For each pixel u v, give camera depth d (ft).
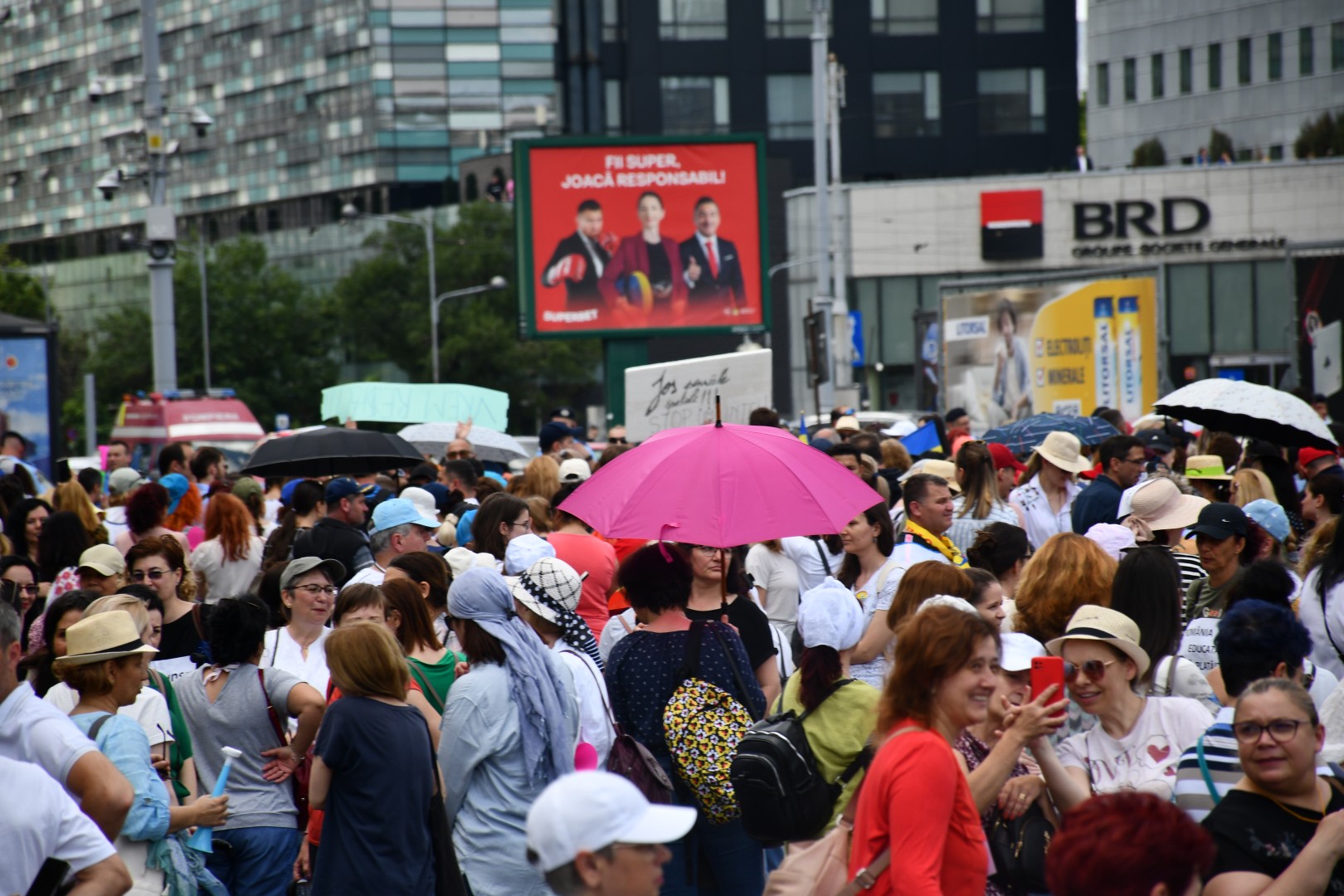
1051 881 26.76
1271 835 35.83
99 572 69.72
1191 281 446.19
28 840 34.12
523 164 263.90
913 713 36.58
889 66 592.19
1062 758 43.27
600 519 55.57
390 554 76.38
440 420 144.05
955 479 90.02
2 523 109.40
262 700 57.00
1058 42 597.52
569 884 26.30
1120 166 643.45
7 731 39.17
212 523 88.53
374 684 49.83
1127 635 42.78
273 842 56.29
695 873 51.80
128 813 39.91
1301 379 216.95
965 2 593.42
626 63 626.23
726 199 269.03
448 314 572.10
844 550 75.25
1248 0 597.52
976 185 453.17
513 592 55.88
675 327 268.21
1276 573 53.26
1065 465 93.09
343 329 636.07
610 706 53.67
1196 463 91.61
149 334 646.33
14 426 208.95
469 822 50.75
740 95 590.55
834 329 306.14
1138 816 26.48
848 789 44.68
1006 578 63.87
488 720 50.26
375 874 48.39
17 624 39.42
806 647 45.83
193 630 70.85
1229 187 442.91
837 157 338.54
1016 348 237.86
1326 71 580.30
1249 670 42.14
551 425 128.36
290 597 62.90
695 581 57.67
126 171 230.68
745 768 44.62
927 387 295.89
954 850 35.83
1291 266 217.77
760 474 55.52
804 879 39.63
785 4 590.55
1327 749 41.68
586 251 266.36
